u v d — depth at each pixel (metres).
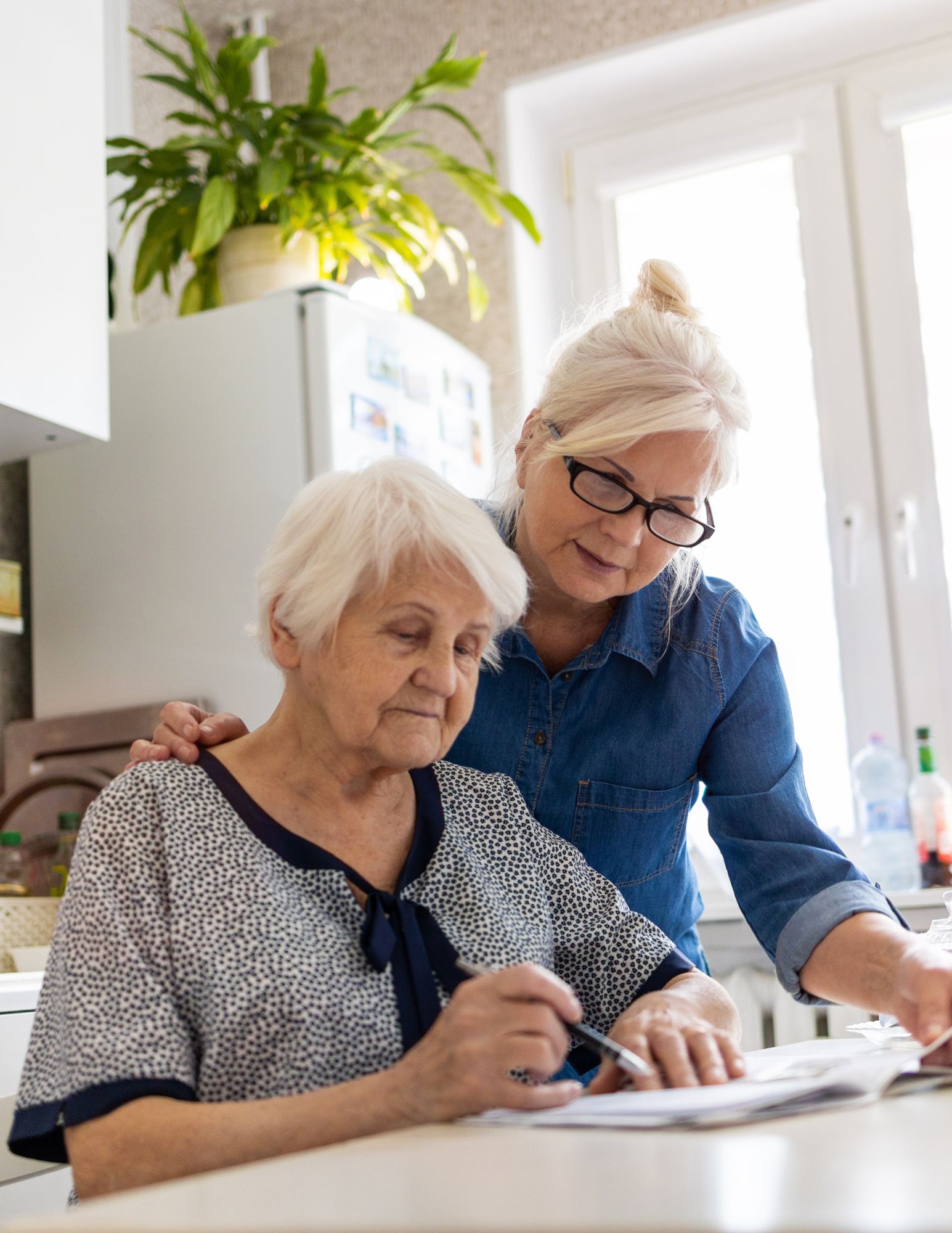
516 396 2.71
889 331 2.58
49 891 2.11
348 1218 0.46
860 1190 0.48
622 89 2.81
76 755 2.27
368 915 0.97
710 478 1.26
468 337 2.77
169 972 0.90
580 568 1.23
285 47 3.04
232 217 2.35
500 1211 0.46
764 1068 0.92
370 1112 0.78
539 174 2.89
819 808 2.53
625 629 1.33
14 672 2.44
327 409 2.16
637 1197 0.48
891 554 2.53
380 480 1.01
